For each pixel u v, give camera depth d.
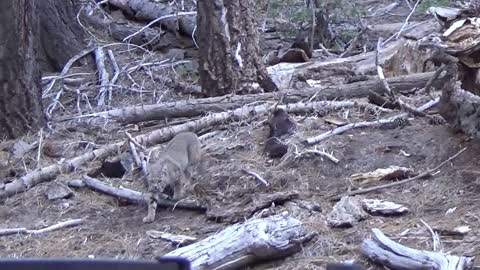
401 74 10.58
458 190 8.06
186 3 13.66
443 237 7.50
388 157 8.61
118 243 7.87
